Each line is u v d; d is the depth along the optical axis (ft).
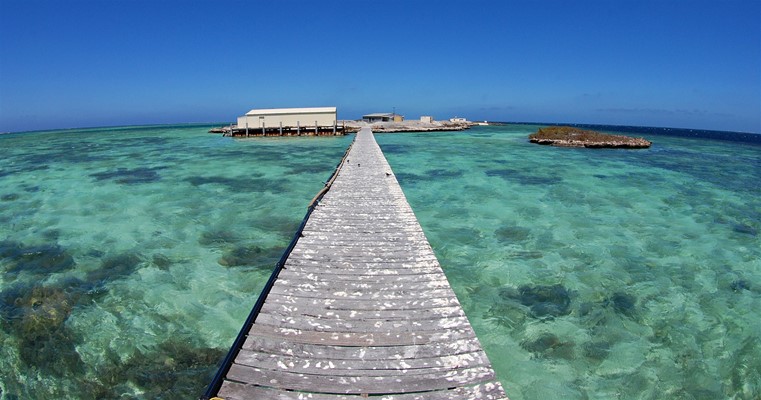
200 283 27.37
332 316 17.38
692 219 43.83
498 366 19.57
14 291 25.77
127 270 29.25
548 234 38.17
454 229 39.50
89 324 22.27
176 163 79.71
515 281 28.32
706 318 24.04
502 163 82.84
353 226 29.32
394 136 163.02
